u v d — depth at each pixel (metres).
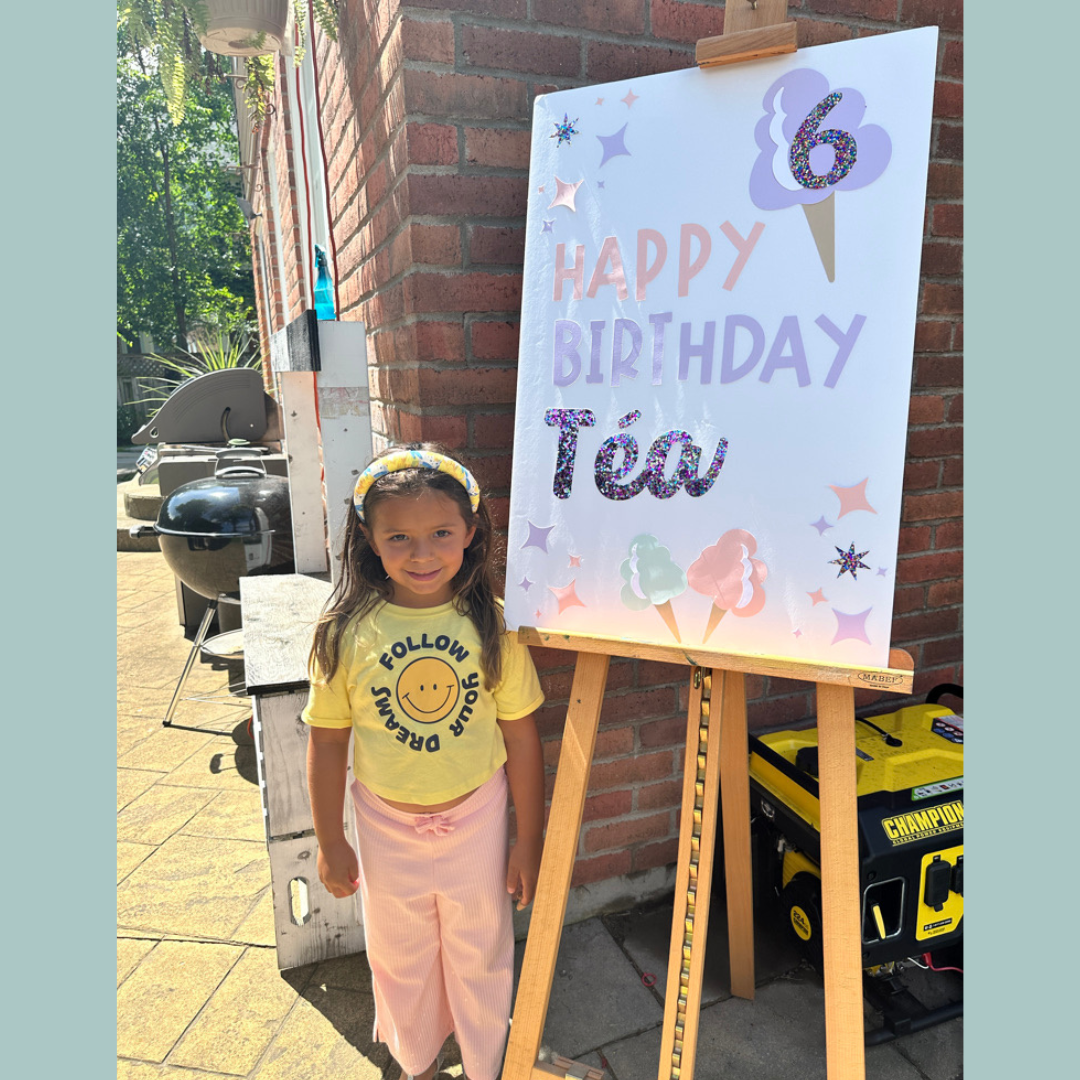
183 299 20.20
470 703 1.45
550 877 1.52
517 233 1.81
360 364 2.09
